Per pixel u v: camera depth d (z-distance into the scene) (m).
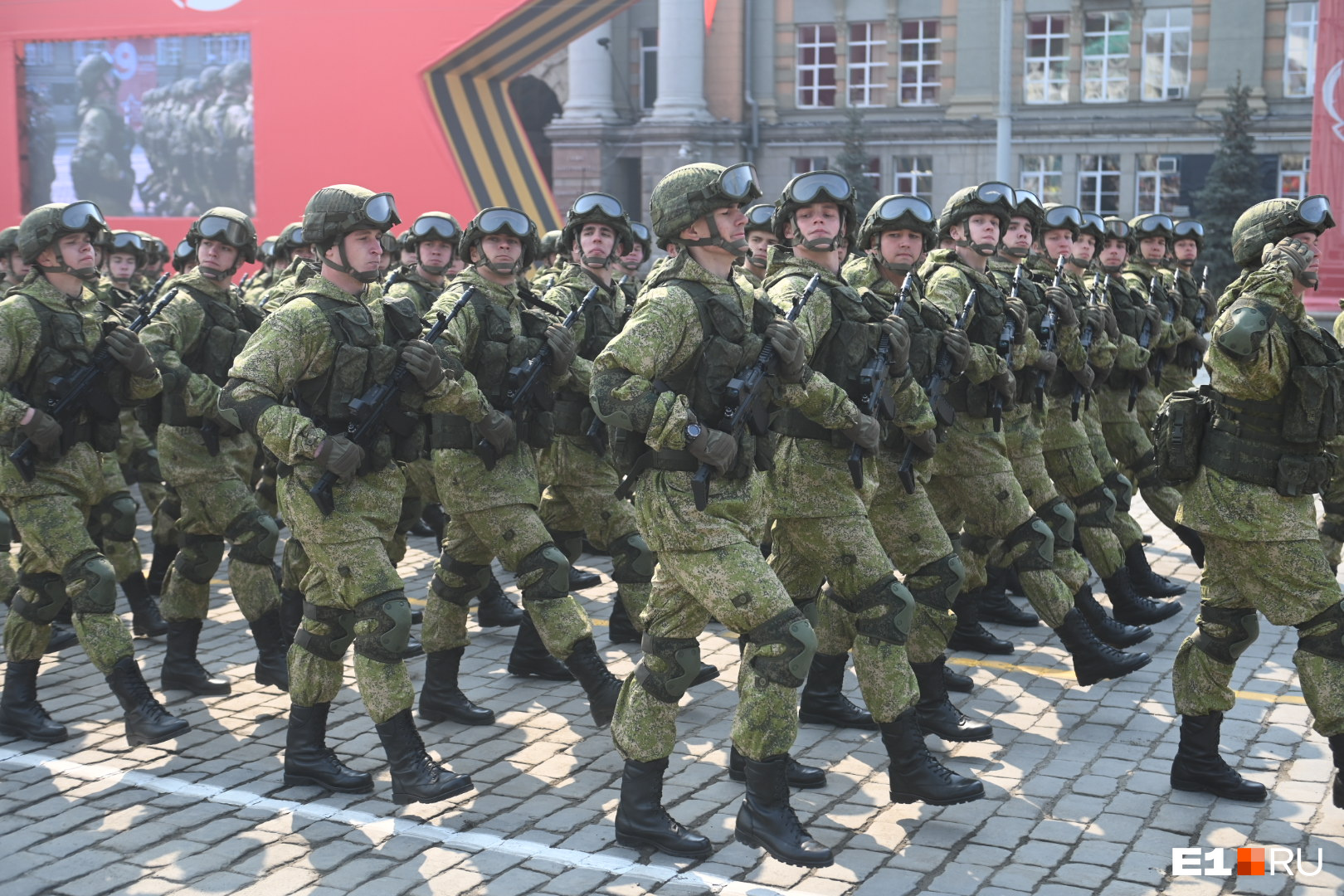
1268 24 30.84
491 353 5.87
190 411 6.38
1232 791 5.14
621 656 7.23
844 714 6.00
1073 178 33.00
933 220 5.62
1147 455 8.60
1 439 5.84
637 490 4.57
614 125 36.06
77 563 5.83
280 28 17.19
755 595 4.38
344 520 5.00
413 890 4.43
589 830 4.91
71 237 5.81
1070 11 32.50
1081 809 5.08
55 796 5.26
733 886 4.44
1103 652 6.32
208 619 8.16
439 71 16.84
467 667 7.12
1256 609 5.02
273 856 4.70
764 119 35.28
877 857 4.66
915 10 33.84
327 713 5.38
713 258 4.50
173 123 18.00
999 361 6.22
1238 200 29.94
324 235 4.98
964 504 6.44
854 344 4.96
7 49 18.38
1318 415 4.70
